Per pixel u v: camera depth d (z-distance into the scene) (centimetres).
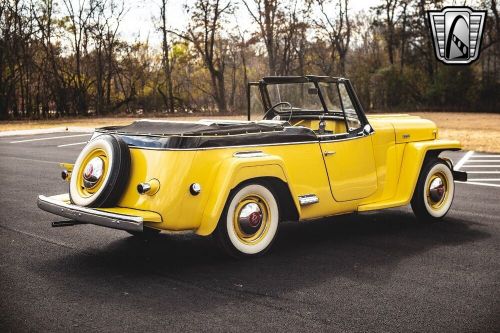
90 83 4862
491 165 1251
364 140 575
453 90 5016
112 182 443
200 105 6088
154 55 5306
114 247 527
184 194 436
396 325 343
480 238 578
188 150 440
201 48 5197
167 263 474
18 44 4669
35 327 330
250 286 414
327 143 537
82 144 1789
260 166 466
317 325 341
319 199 527
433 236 586
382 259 494
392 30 5372
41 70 4709
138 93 5400
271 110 628
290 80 583
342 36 5284
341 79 550
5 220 638
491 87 4981
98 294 392
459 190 896
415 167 612
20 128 2712
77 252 507
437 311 368
